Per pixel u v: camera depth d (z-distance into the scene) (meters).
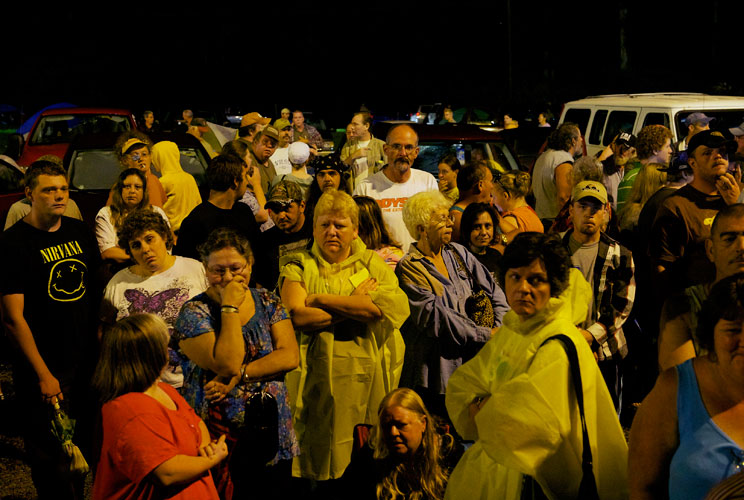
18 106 46.00
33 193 4.74
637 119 11.61
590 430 3.06
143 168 7.07
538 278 3.19
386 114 42.38
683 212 5.16
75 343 4.90
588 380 3.08
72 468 4.71
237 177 5.80
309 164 10.76
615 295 4.86
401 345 4.75
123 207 6.03
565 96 36.62
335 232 4.62
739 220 3.65
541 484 3.04
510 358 3.31
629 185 7.61
